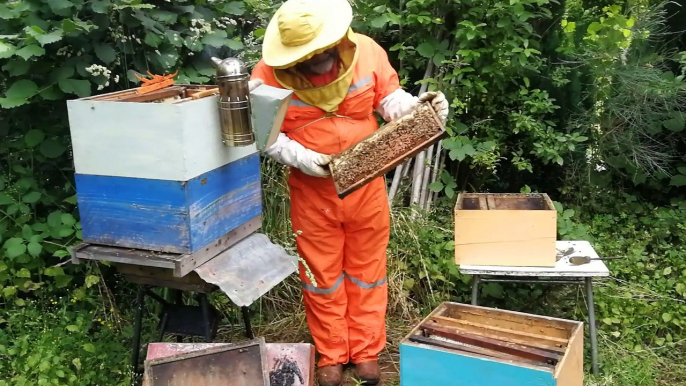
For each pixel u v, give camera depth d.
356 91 2.70
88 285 3.24
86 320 3.23
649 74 4.22
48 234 3.24
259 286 2.48
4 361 2.98
